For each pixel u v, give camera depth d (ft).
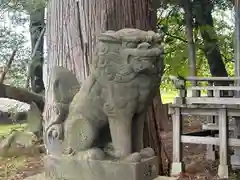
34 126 24.86
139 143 9.71
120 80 8.94
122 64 8.93
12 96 23.31
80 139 9.57
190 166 20.90
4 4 32.04
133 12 14.80
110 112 9.18
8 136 24.99
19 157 22.77
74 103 9.87
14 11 32.42
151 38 8.74
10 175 18.24
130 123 9.29
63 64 13.55
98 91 9.37
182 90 19.51
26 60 32.94
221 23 40.86
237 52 28.53
